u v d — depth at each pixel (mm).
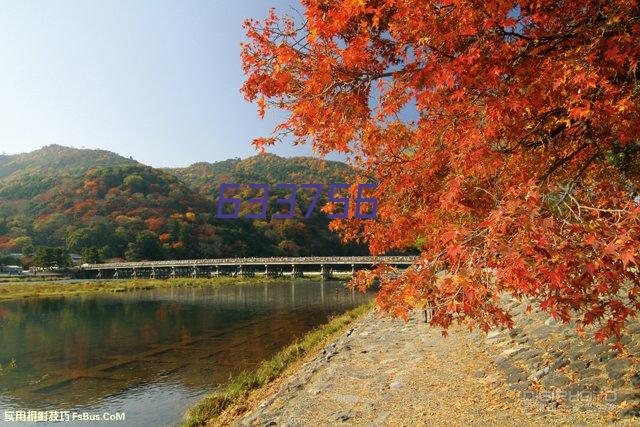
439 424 5559
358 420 6145
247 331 23938
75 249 101500
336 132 4414
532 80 3428
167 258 101625
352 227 5453
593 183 4250
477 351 8820
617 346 3604
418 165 4344
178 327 26062
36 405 12227
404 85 3852
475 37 3572
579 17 3646
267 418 6949
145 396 12742
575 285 2760
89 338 22578
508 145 4051
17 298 47156
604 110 3309
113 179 135375
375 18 3605
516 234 2838
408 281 3523
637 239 2578
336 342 12750
